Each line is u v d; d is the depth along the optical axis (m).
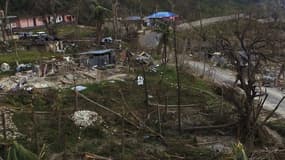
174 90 49.31
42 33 79.44
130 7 115.06
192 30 91.69
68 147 33.88
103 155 33.06
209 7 129.50
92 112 38.78
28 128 35.72
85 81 48.66
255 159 33.09
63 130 35.69
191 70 66.12
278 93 54.38
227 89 47.00
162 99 45.72
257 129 38.25
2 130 34.59
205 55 74.75
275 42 72.62
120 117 39.41
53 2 90.38
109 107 41.94
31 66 52.03
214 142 37.03
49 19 92.00
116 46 69.06
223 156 33.19
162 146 35.59
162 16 82.00
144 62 59.84
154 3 117.69
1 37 74.19
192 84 54.28
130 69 56.28
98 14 72.56
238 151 14.40
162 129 38.88
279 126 41.78
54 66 51.47
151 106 43.09
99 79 50.41
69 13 96.62
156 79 52.62
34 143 32.38
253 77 39.19
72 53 62.25
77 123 37.25
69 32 83.94
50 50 65.19
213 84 57.28
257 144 37.28
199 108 44.16
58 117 36.03
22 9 96.56
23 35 76.25
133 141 35.84
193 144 36.25
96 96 44.22
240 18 87.44
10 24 77.38
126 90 47.03
